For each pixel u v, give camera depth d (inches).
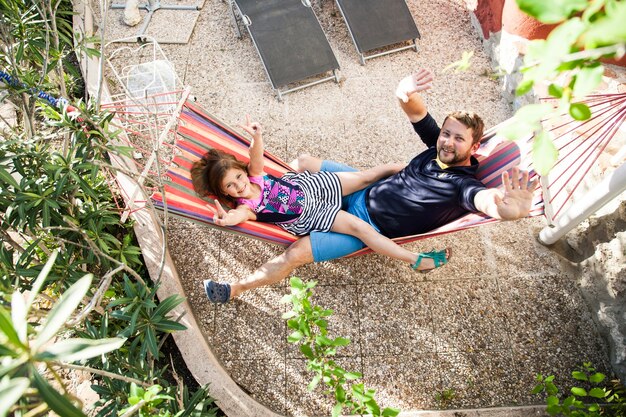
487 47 190.1
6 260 107.4
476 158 135.1
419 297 142.6
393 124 176.7
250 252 151.7
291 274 147.0
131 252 130.5
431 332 137.5
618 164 130.6
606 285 130.9
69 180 117.1
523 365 132.2
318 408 128.5
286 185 135.6
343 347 136.2
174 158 128.2
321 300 143.1
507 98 177.9
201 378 126.3
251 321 140.5
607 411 123.8
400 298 142.6
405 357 134.2
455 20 203.5
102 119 110.7
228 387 126.0
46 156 115.1
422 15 205.8
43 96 111.7
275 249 152.3
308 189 137.3
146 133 167.9
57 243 124.7
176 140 130.3
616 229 127.5
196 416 110.5
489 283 144.1
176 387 115.2
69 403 48.6
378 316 140.3
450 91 182.9
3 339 47.9
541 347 134.3
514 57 167.2
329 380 100.3
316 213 133.9
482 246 150.4
